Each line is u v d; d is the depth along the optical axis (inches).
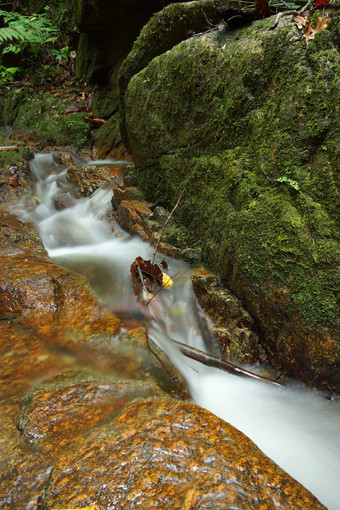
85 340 86.9
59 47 381.7
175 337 108.4
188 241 132.9
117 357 80.8
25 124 308.3
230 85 115.6
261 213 98.3
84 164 241.3
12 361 79.4
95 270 131.3
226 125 118.0
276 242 93.1
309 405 90.7
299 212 91.0
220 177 118.5
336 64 87.5
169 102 142.2
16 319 95.7
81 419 62.3
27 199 191.6
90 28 283.4
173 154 143.6
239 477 50.2
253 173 106.1
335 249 83.2
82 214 188.4
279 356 98.8
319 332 85.3
